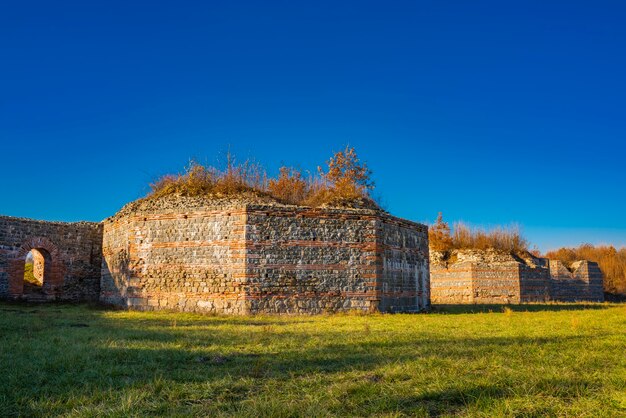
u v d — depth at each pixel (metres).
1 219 27.34
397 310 23.92
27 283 31.84
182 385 7.76
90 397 7.09
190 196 26.91
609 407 6.61
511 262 40.53
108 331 14.41
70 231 29.86
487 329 15.53
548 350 10.93
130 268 24.09
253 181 29.28
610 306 31.69
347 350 10.97
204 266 22.41
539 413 6.41
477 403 6.69
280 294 21.70
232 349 11.10
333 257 22.41
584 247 72.06
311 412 6.33
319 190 29.25
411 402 6.97
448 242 46.91
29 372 8.59
